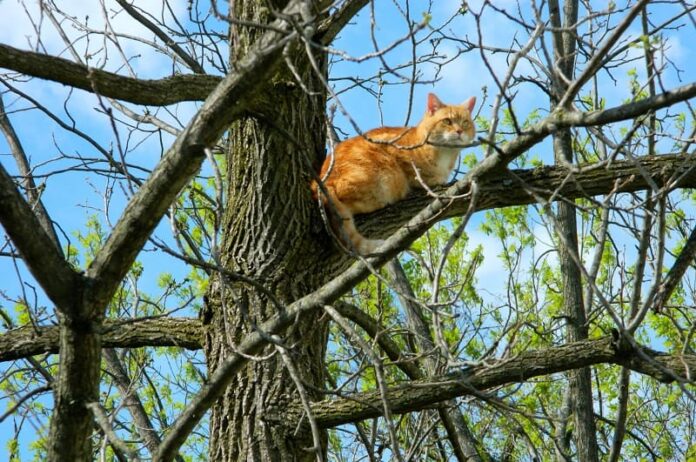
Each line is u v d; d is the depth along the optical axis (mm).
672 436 10961
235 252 7074
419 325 9820
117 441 4418
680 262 5863
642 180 6348
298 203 7078
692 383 4594
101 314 4672
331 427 6566
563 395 11070
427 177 8859
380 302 6895
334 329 10352
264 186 7027
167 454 5539
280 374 6816
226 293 6980
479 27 4098
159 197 4641
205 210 8969
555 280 10938
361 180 7867
